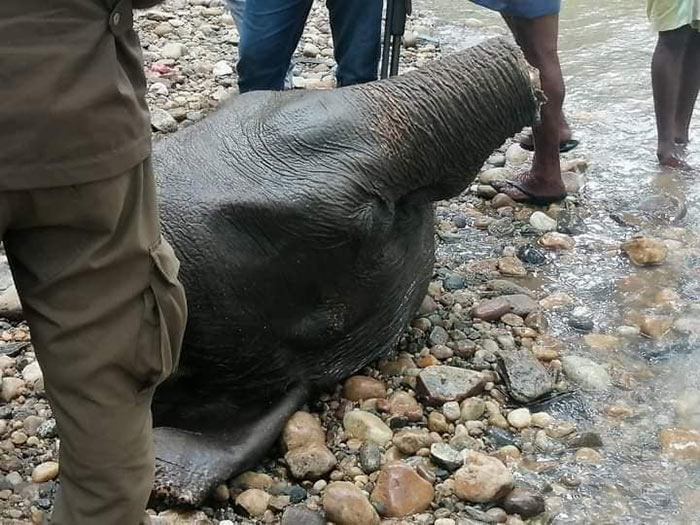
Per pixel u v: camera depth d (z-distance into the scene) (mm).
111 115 2025
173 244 3137
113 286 2160
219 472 3021
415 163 3381
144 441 2316
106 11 2012
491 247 4836
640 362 3930
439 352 3852
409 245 3629
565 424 3516
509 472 3148
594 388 3738
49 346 2172
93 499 2277
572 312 4273
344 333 3473
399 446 3311
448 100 3398
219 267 3141
